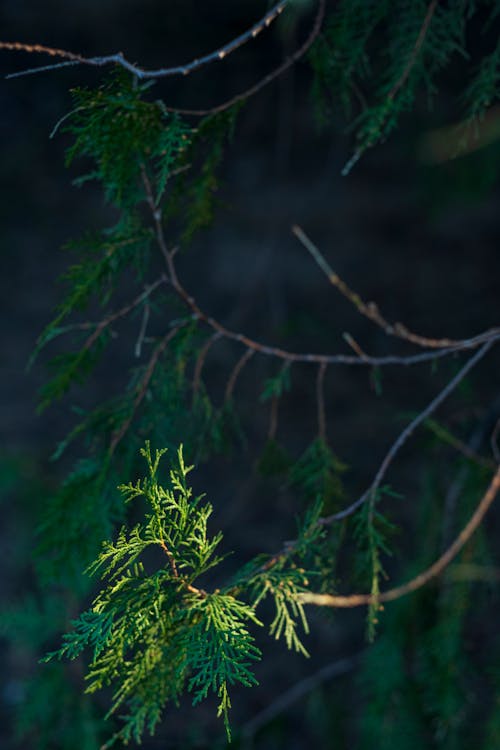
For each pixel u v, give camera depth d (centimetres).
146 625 128
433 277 982
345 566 530
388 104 193
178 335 208
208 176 195
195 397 215
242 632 125
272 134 1138
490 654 314
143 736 409
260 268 984
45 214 1038
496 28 920
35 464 559
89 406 792
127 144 162
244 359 219
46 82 1197
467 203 536
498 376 817
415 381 847
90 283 184
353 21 197
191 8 1274
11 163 1088
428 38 195
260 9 1260
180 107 1173
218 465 768
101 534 203
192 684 122
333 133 1102
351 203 1060
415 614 310
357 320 925
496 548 563
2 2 1264
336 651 624
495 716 286
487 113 450
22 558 550
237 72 1202
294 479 226
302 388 835
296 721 549
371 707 314
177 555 130
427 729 312
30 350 862
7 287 939
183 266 988
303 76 1180
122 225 186
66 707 319
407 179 1070
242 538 711
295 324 738
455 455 298
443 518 294
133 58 1224
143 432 210
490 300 947
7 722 524
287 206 1058
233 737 392
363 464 751
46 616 330
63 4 1273
